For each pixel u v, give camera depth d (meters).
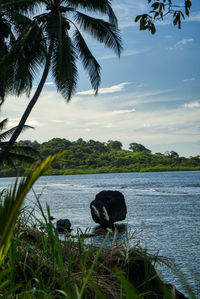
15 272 2.39
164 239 19.31
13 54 17.38
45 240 2.83
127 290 1.00
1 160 17.16
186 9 4.33
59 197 55.78
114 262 2.92
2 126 26.81
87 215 31.33
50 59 17.66
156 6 4.36
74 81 19.12
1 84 19.06
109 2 17.98
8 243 1.40
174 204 42.31
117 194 25.59
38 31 17.28
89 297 2.33
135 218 29.98
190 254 14.90
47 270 2.65
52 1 17.97
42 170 1.32
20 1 16.86
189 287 1.08
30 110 17.59
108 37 18.86
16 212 1.33
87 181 139.75
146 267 2.70
